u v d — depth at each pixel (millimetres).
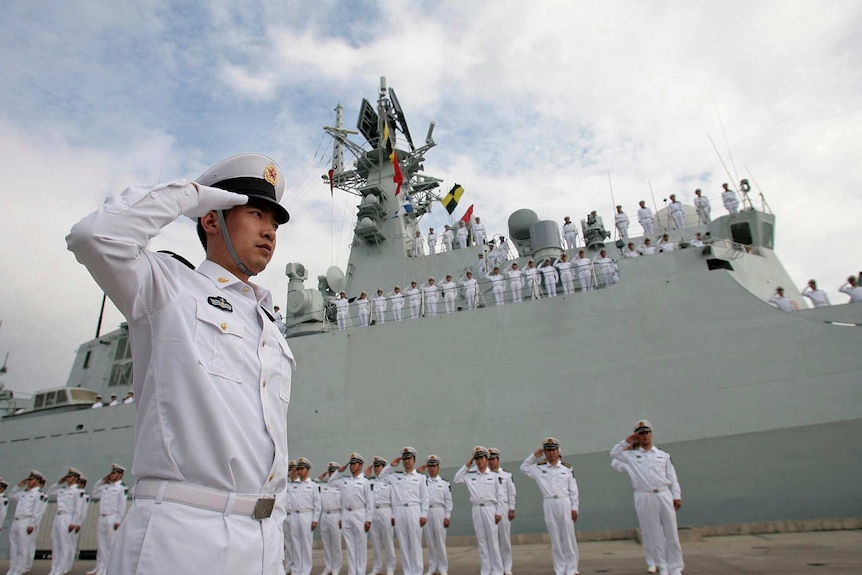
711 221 14586
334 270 18062
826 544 8016
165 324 1755
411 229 18797
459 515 11828
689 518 9750
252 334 1993
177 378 1703
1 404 18312
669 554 7348
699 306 10906
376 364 12852
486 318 12367
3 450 16000
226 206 1997
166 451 1657
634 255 13961
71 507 11594
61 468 14969
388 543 10180
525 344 11859
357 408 12586
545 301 12055
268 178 2227
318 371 13281
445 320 12688
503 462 11133
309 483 10781
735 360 10328
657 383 10688
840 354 9719
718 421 10078
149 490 1657
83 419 15312
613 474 10422
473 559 10406
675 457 10094
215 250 2148
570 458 10734
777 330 10250
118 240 1601
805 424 9555
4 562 14164
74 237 1570
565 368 11383
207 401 1701
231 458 1695
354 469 10508
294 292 15477
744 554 7848
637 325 11188
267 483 1812
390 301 15148
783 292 11445
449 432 11695
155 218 1724
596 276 12805
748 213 13695
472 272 16156
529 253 16344
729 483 9680
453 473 11391
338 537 10523
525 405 11383
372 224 16641
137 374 1811
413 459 9898
